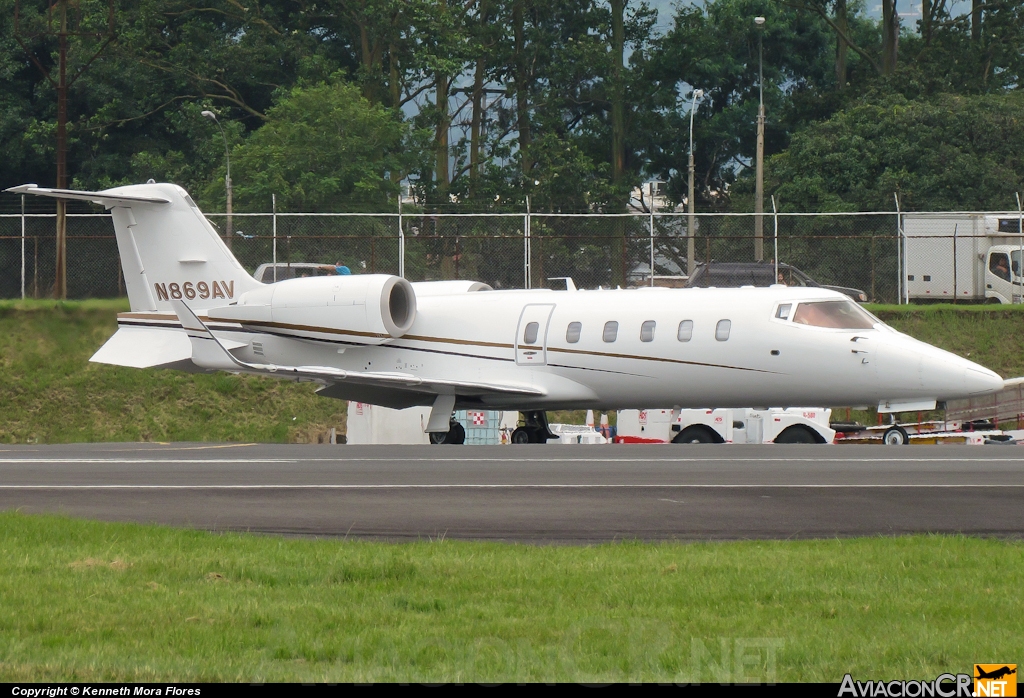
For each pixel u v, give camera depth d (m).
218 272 107.38
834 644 32.81
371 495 58.75
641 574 40.88
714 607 36.81
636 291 98.88
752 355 91.56
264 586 39.72
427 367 102.25
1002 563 42.19
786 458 72.75
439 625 35.00
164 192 108.06
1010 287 170.25
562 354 97.75
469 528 50.56
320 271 158.25
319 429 138.38
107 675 30.41
